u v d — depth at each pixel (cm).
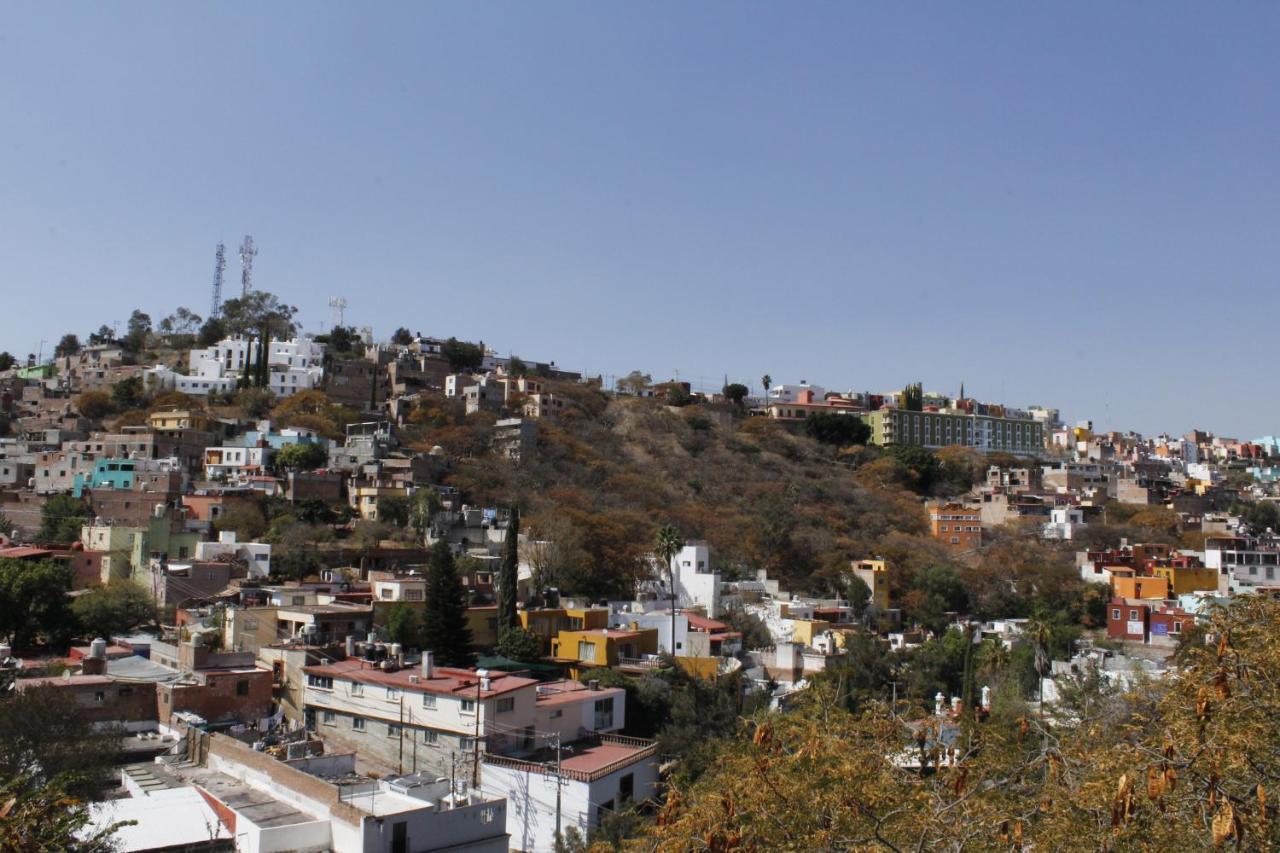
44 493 12288
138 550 9350
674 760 5881
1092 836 2367
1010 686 7631
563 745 5862
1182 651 3080
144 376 19162
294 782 4269
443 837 4109
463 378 19912
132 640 6981
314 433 15825
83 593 7950
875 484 19800
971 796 2609
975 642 9188
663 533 10694
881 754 2786
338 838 3984
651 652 8419
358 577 9794
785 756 2841
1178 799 2317
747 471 18938
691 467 18275
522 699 5581
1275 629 2716
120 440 14225
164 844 3806
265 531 11294
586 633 8025
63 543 10031
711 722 6469
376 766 5500
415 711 5484
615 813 4691
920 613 12500
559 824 4956
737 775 2841
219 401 18238
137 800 4216
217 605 7756
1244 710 2405
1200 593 11400
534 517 12275
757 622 10369
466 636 7431
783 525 14412
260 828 3884
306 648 6225
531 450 16425
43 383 19312
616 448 18450
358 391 19412
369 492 12800
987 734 2980
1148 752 2309
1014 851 2481
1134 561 14088
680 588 11300
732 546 13875
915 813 2533
